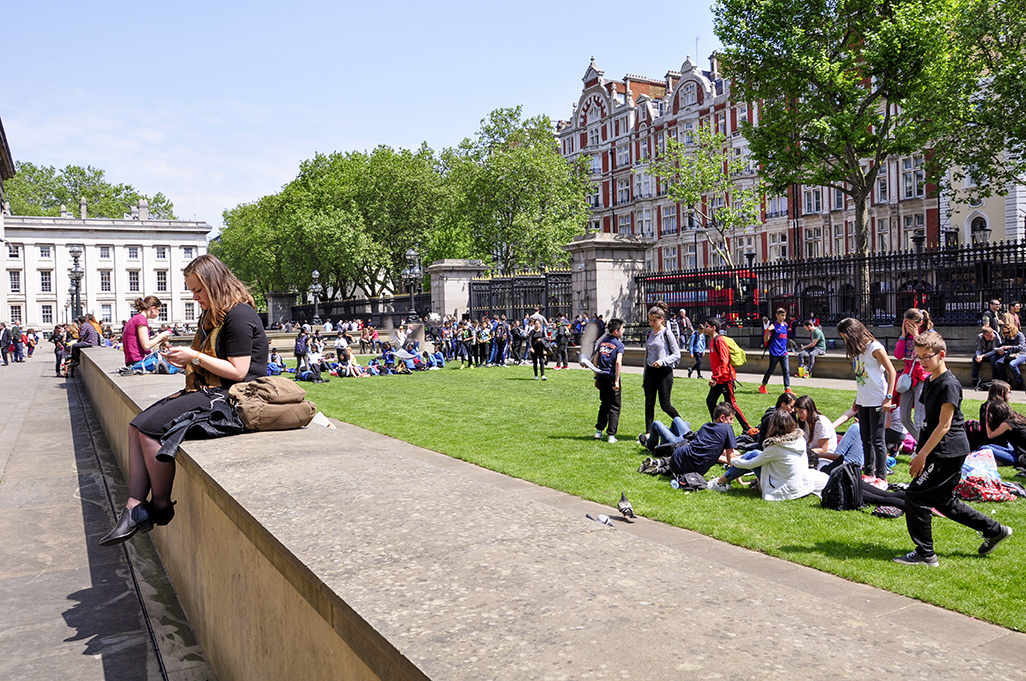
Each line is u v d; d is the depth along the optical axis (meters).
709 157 41.06
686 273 24.14
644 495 7.04
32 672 3.52
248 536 2.47
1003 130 25.25
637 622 1.45
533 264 46.94
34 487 7.59
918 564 4.97
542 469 8.23
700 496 7.00
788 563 5.12
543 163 46.41
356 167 60.16
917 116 25.84
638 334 25.30
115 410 8.66
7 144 44.06
